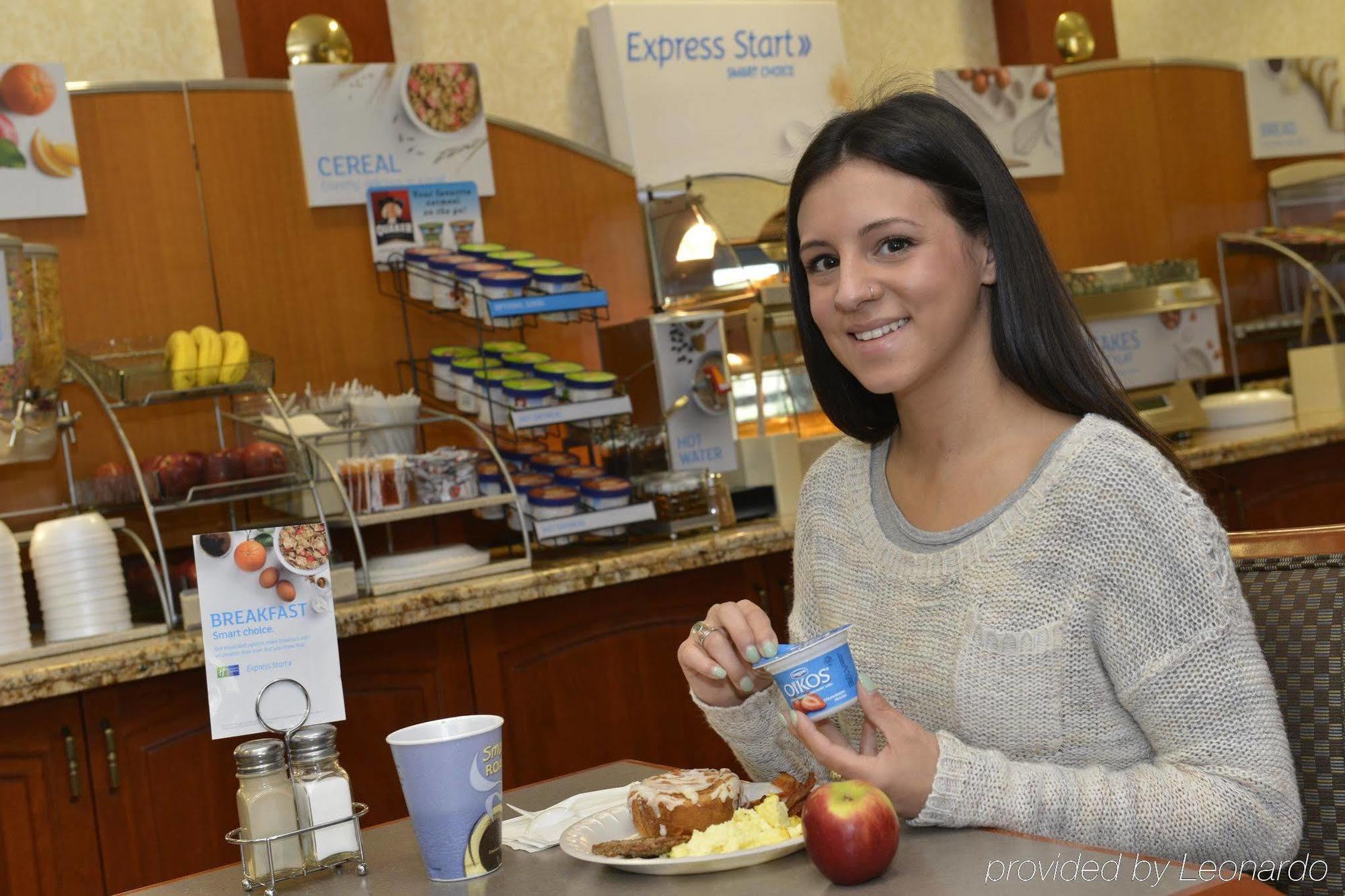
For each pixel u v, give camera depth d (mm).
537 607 2830
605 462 3512
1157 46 5598
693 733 3008
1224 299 5012
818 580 1367
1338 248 4730
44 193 3002
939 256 1212
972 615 1196
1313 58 5289
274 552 1114
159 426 3092
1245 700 1094
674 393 3322
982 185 1217
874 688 1067
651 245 3818
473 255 3350
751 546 3045
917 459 1316
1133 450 1175
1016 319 1234
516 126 3645
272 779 1068
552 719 2834
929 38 4875
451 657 2713
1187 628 1114
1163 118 4953
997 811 1033
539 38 4121
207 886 1102
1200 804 1052
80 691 2332
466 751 1014
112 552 2602
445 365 3295
